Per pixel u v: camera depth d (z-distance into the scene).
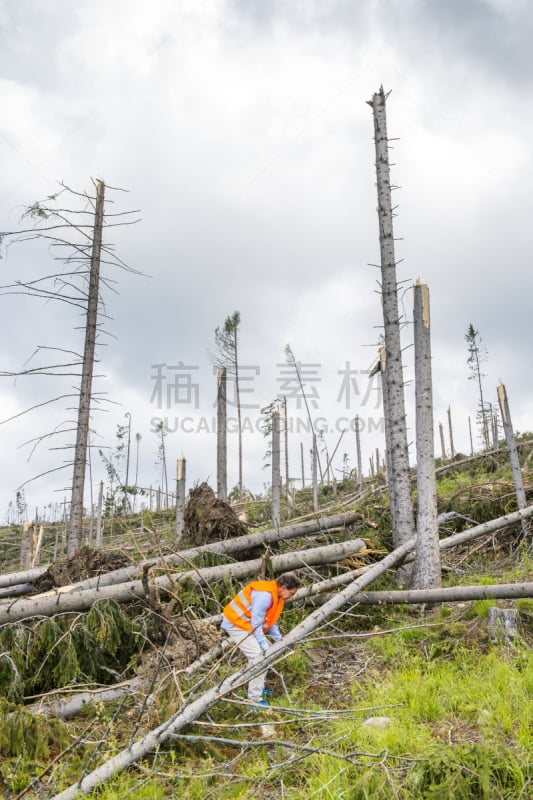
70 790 4.57
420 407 9.77
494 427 25.16
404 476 11.00
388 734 5.11
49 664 6.97
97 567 9.34
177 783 4.88
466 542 11.70
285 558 9.61
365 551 10.08
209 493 11.26
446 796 4.11
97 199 16.25
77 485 14.88
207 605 8.71
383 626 8.52
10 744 5.18
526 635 7.18
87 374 15.39
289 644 6.67
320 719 5.64
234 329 26.34
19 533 34.22
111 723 5.34
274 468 13.65
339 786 4.45
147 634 7.59
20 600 7.70
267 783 4.85
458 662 6.81
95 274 15.86
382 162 12.37
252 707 6.16
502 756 4.40
